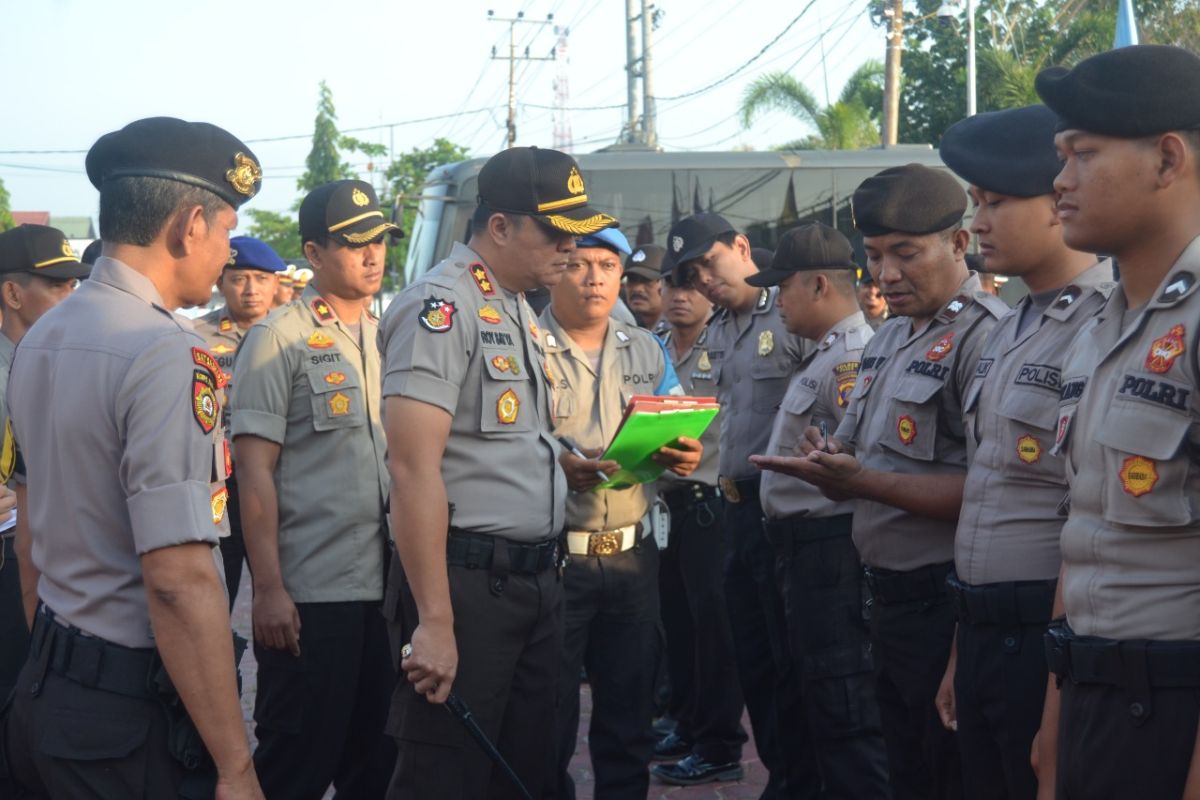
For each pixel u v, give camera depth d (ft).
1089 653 6.75
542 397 9.86
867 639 11.96
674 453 11.67
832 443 9.86
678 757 16.19
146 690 7.28
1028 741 8.34
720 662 15.11
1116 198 6.70
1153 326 6.64
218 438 7.50
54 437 7.40
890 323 10.77
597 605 12.33
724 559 14.60
